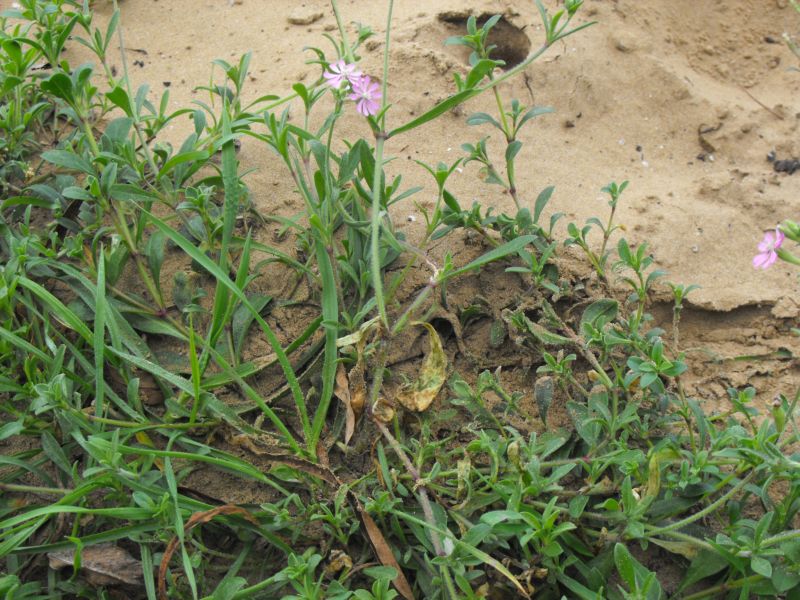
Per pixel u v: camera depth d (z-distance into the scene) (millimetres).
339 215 489
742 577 399
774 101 615
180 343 465
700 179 551
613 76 591
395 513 399
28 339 451
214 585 411
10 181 502
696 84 609
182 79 573
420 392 434
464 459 413
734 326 497
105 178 433
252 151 529
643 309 485
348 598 379
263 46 595
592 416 425
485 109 565
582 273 489
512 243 426
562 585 404
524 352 471
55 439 426
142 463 428
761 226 532
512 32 602
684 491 406
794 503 401
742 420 459
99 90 559
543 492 397
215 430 435
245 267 433
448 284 485
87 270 460
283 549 404
